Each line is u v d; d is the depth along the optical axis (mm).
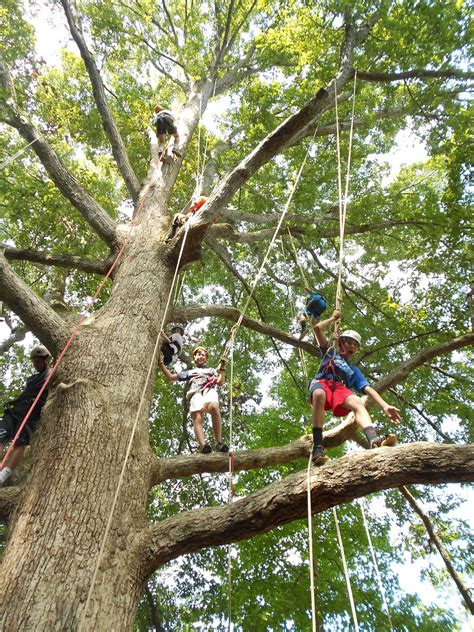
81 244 10812
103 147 12984
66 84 13211
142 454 4465
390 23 9367
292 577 9445
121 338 5270
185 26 14609
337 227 11992
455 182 10250
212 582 11055
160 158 9391
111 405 4543
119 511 3850
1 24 10305
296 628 8812
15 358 11922
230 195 6379
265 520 3600
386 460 3488
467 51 9617
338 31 10203
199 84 13086
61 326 5238
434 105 11055
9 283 5195
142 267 6438
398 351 11289
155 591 11250
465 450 3412
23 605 3064
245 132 13477
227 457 5121
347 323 12227
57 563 3311
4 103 7891
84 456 3986
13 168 9984
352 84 10836
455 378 10016
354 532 9633
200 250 6488
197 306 7926
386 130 12469
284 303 14148
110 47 13297
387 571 10328
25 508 3697
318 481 3561
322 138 13172
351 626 9242
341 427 5539
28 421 5637
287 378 12297
